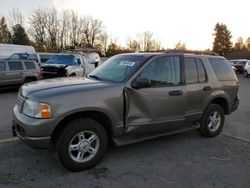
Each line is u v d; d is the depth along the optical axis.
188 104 4.86
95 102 3.74
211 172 3.90
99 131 3.88
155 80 4.42
